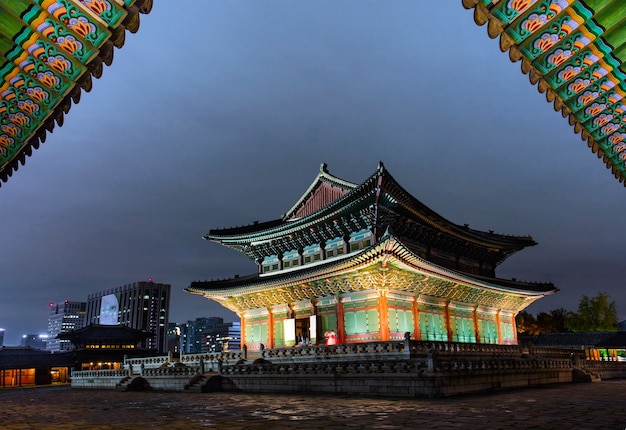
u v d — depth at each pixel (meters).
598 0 7.02
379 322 36.94
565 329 92.44
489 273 56.69
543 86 8.76
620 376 43.31
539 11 7.43
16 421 19.91
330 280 39.75
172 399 28.06
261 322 47.84
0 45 7.64
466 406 18.47
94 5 7.30
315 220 44.34
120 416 20.28
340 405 20.11
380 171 36.59
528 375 29.95
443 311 44.47
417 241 46.59
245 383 30.72
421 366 22.38
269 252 51.59
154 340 190.75
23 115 9.00
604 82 8.48
